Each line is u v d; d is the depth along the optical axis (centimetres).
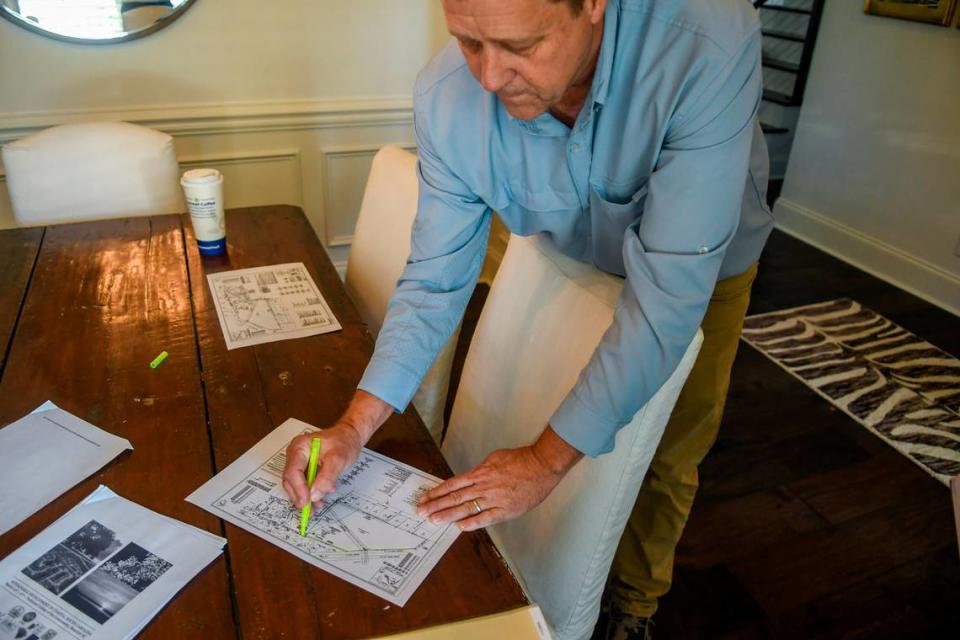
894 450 211
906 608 161
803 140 349
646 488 136
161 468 91
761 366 249
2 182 224
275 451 94
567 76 73
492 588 76
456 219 103
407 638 70
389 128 264
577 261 110
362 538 81
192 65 229
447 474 92
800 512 187
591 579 99
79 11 209
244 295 134
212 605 72
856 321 280
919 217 299
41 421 98
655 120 81
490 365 119
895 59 298
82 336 119
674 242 79
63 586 73
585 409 82
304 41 238
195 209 143
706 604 160
